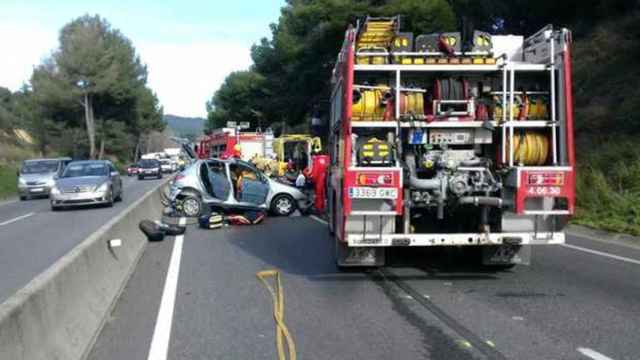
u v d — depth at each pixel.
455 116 10.10
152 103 107.81
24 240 16.61
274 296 9.45
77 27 89.19
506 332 7.45
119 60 91.38
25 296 5.37
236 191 20.73
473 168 10.01
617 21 29.67
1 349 4.59
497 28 36.62
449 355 6.68
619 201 17.20
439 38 10.38
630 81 24.81
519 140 10.00
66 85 85.88
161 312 8.52
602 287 9.74
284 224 19.09
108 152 94.25
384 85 10.34
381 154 9.92
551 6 34.12
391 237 9.97
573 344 6.95
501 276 10.73
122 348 7.00
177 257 13.03
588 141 23.33
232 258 12.89
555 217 10.02
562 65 9.85
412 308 8.66
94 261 8.47
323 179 21.03
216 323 8.00
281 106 53.75
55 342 5.90
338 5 36.16
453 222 10.57
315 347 7.02
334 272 11.28
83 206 27.58
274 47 53.31
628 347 6.82
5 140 78.06
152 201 19.55
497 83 10.30
